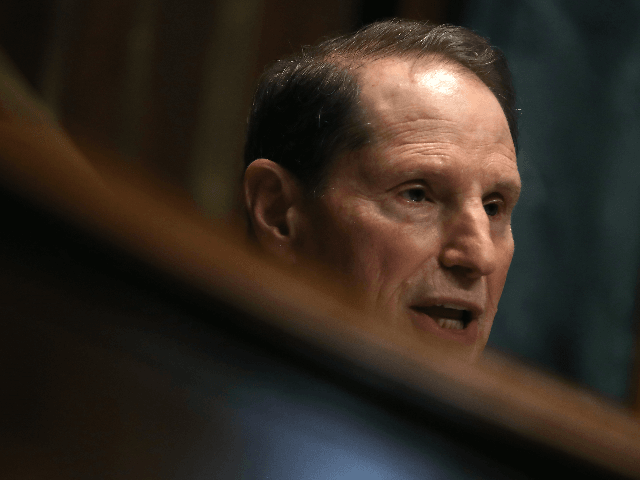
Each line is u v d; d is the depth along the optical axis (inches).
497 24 389.4
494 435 31.5
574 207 408.5
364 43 213.5
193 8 381.4
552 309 406.0
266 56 385.7
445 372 30.8
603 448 32.4
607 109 409.7
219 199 378.0
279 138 210.7
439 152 190.9
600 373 408.5
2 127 27.3
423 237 189.9
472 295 192.5
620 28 408.2
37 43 365.7
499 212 206.5
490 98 206.2
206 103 381.4
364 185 193.8
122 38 371.9
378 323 30.5
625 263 414.9
